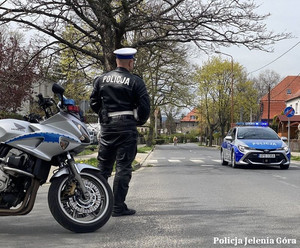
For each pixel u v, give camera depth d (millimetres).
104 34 15352
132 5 14398
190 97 41406
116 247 4574
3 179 4863
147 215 6230
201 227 5469
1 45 20406
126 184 6070
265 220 5898
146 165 16953
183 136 102125
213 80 55781
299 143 32406
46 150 4953
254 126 15953
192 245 4645
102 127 5957
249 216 6168
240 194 8383
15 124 4949
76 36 17281
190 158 23656
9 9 14086
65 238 4938
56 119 5074
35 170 4930
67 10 14391
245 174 12602
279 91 73312
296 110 53156
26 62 16953
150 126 47156
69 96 22594
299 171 13664
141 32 16797
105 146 5965
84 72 18688
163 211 6547
